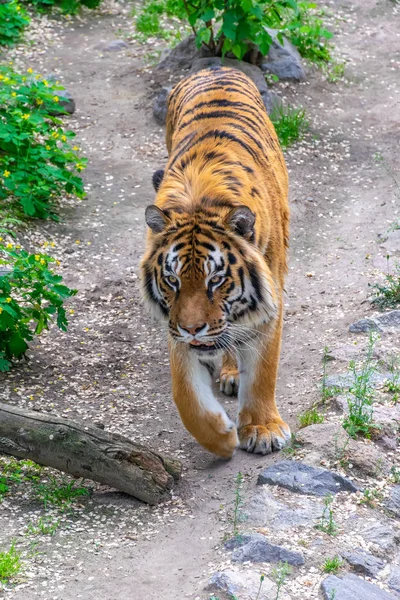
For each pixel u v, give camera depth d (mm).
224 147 9234
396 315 11805
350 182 16391
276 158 10508
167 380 11297
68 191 15164
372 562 7539
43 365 11602
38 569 7562
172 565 7633
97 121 18609
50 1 23031
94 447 8578
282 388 10781
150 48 21578
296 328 12133
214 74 12125
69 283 13516
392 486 8695
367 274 13391
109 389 11078
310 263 13906
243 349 9305
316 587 7133
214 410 9109
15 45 21578
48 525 8258
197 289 8117
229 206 8398
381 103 19516
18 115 14922
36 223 14875
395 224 14555
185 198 8469
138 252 14375
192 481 9055
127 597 7184
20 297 12344
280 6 18750
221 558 7617
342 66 20750
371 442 9336
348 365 10852
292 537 7812
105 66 20812
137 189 16219
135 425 10258
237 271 8266
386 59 21594
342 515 8172
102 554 7828
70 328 12484
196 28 21609
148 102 19219
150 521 8383
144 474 8625
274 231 9328
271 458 9289
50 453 8633
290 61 19859
